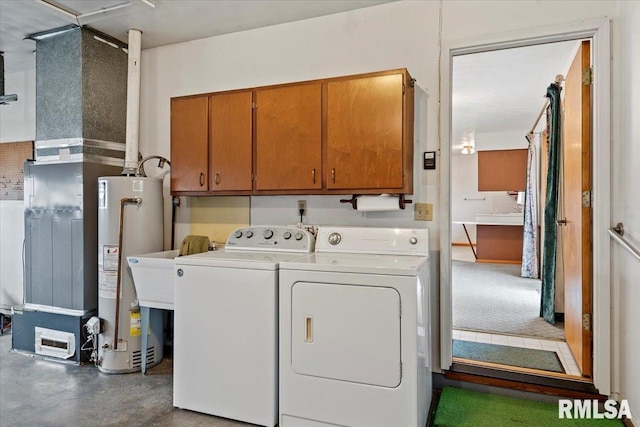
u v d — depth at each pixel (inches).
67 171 119.7
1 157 161.5
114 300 111.4
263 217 121.2
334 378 78.7
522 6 94.7
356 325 77.2
